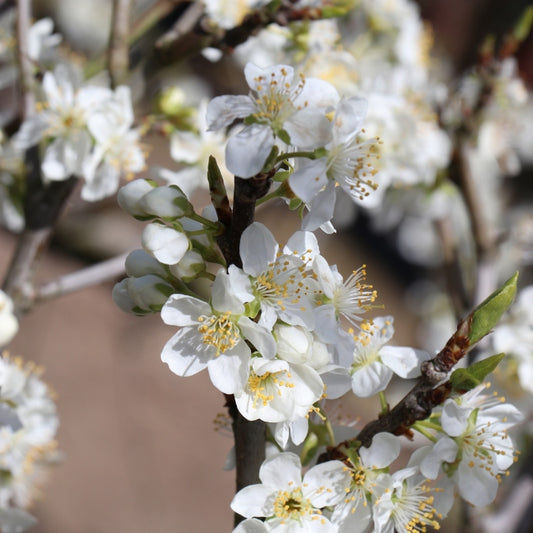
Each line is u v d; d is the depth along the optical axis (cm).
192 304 56
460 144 83
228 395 58
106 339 172
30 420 65
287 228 164
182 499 156
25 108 69
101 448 158
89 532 144
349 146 57
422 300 188
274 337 56
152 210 56
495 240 83
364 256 208
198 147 70
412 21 82
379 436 57
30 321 168
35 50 71
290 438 59
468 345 56
